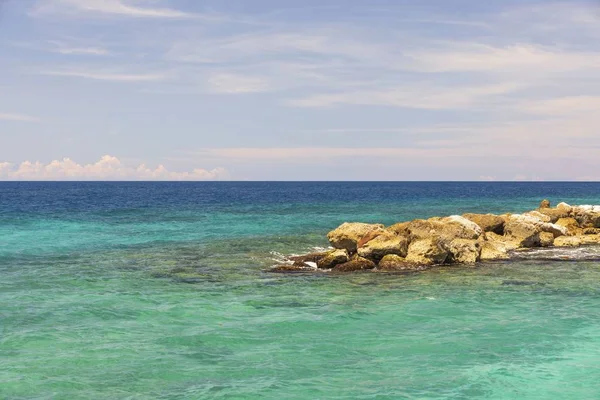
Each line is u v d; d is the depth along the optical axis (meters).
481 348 15.62
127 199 112.50
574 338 16.53
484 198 111.44
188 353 15.11
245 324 17.95
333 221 56.22
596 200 101.50
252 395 12.40
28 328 17.33
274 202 97.81
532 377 13.53
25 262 30.48
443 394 12.52
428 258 29.02
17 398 12.18
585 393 12.64
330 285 24.39
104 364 14.23
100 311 19.52
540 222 36.84
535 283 24.52
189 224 53.56
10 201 99.38
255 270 28.27
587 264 29.41
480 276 26.20
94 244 38.56
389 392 12.60
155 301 21.14
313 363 14.41
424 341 16.23
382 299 21.56
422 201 98.62
